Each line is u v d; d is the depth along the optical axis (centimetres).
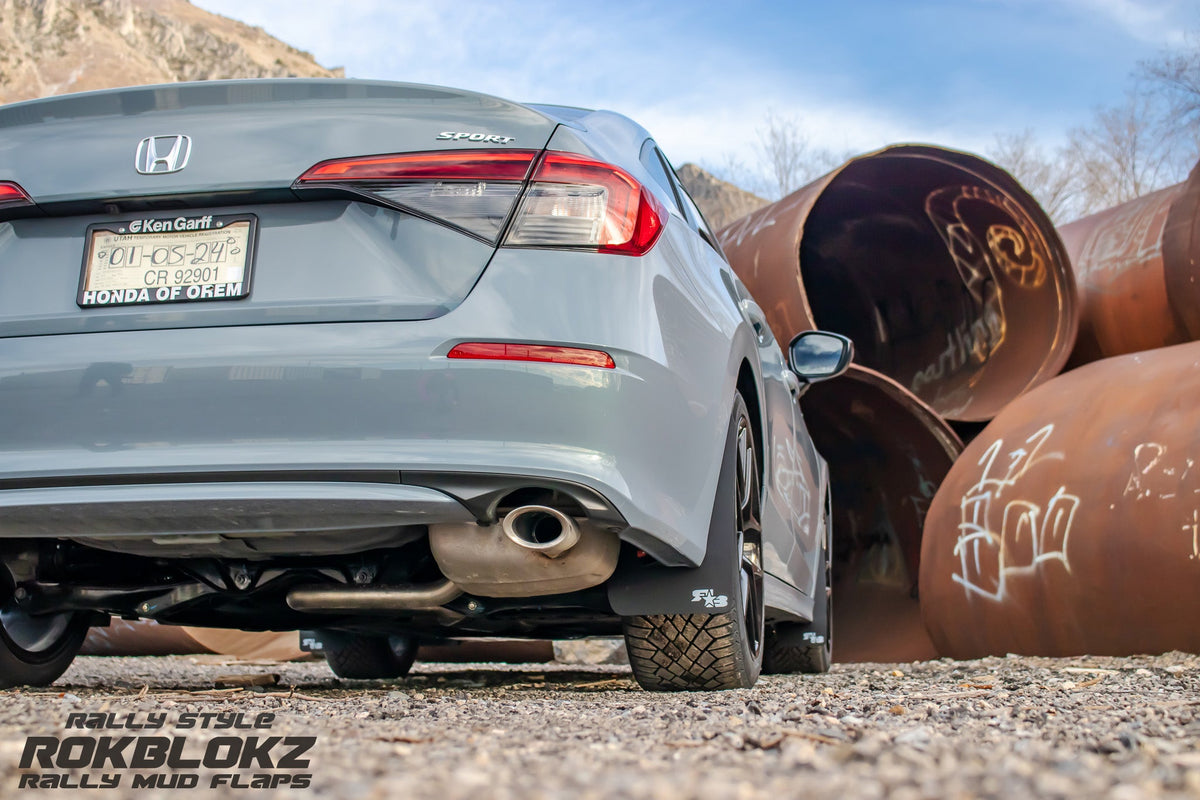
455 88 240
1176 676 369
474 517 223
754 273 880
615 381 222
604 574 247
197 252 235
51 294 239
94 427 225
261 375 220
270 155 235
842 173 878
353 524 223
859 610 1026
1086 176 2495
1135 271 934
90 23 10906
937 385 1063
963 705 222
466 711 210
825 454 1010
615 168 238
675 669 278
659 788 112
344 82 241
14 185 243
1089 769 127
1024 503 574
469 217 227
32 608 288
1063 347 924
